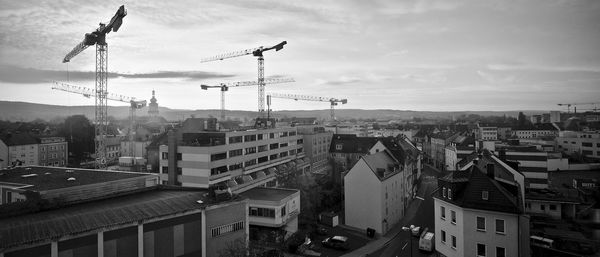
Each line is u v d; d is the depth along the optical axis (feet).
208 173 265.34
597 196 294.66
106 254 134.10
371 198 252.21
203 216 161.99
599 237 221.46
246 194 244.01
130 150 586.04
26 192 164.14
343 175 302.04
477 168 170.30
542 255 196.44
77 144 563.48
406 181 316.81
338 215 283.38
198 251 160.66
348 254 209.36
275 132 365.61
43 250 120.78
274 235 217.36
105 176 208.85
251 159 322.55
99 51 503.61
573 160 448.65
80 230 128.88
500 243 152.46
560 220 259.19
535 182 341.00
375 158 276.62
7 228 125.39
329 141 473.67
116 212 147.43
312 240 232.94
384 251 214.07
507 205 153.17
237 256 150.00
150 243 146.10
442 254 177.27
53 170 231.09
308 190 285.02
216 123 362.74
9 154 449.48
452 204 166.09
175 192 188.75
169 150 277.03
